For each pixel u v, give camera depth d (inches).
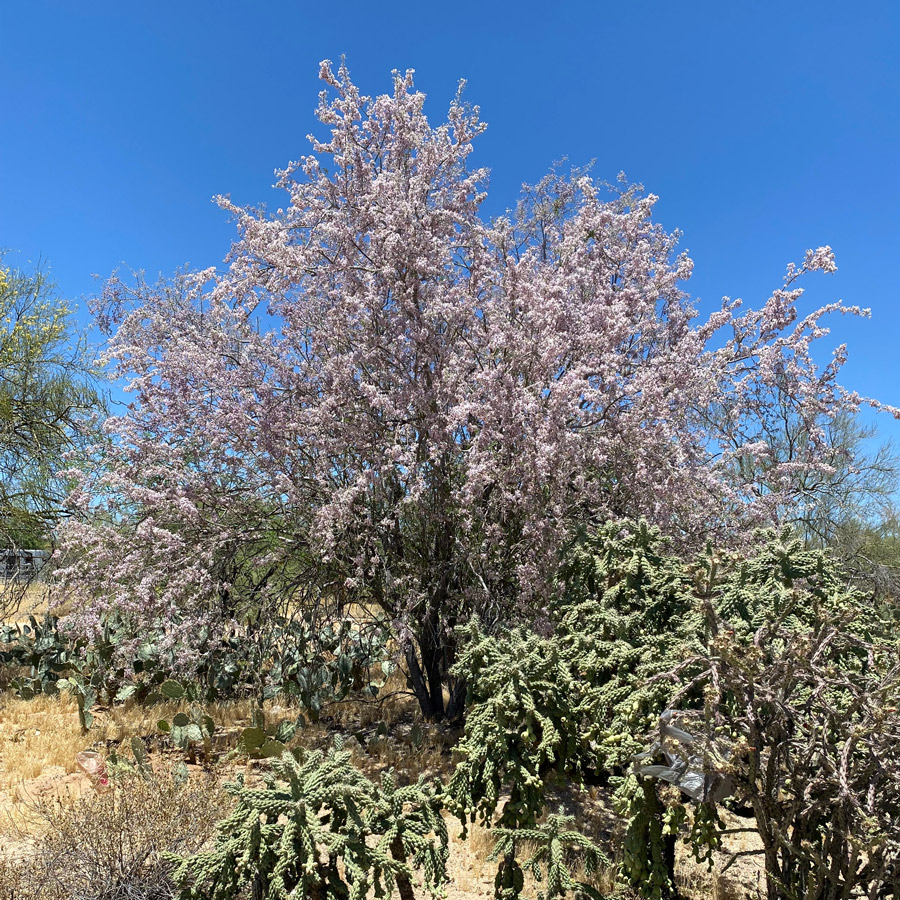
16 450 386.9
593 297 266.1
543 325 227.6
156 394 228.5
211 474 237.6
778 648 118.0
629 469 226.5
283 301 246.4
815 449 282.4
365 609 257.6
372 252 231.3
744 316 274.8
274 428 223.5
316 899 103.4
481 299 257.1
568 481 216.1
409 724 263.3
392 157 243.1
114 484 218.2
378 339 221.9
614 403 237.3
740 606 141.6
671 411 237.8
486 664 141.9
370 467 226.2
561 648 153.7
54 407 409.1
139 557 221.0
